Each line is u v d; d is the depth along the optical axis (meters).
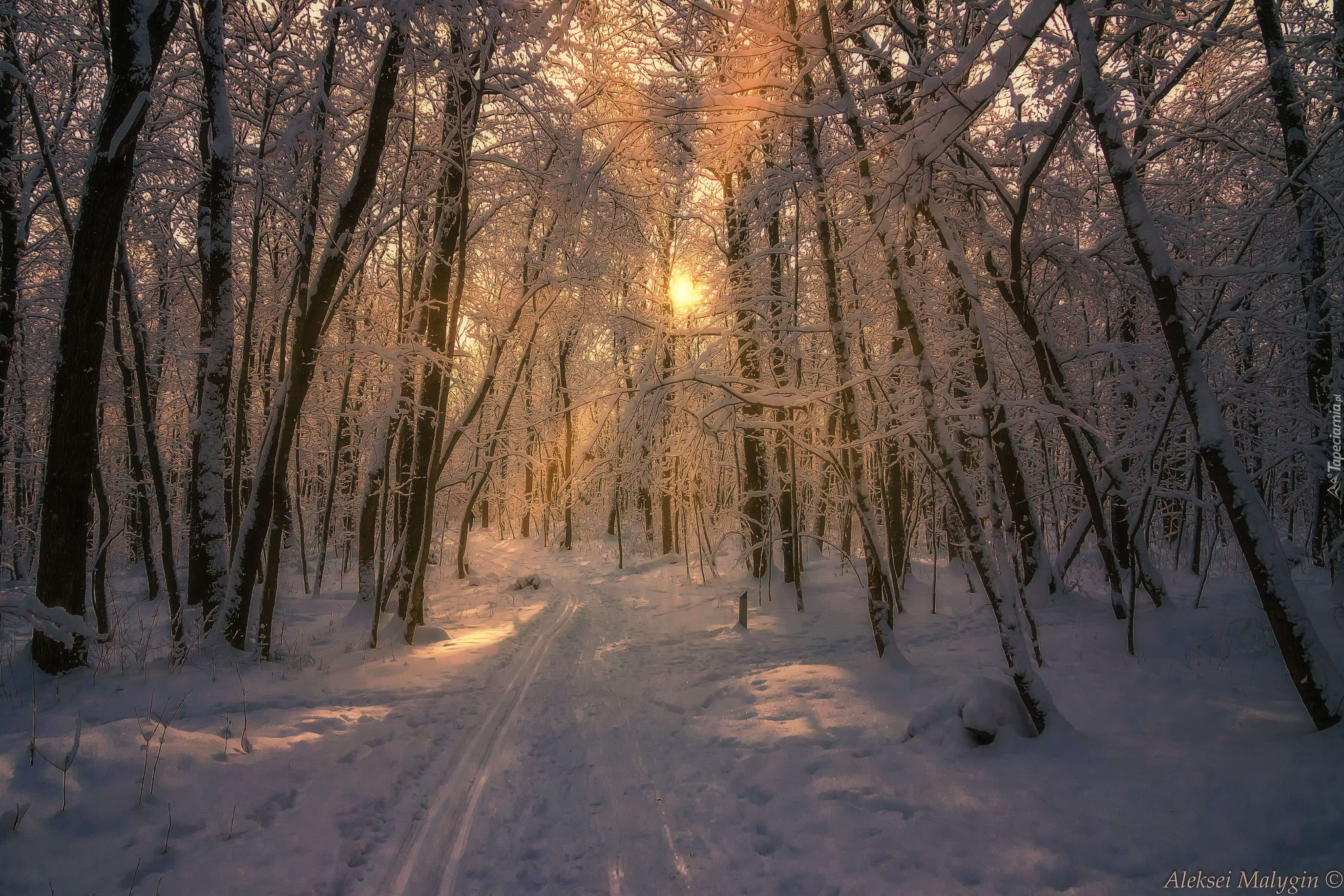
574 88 10.08
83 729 4.87
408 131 11.04
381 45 7.97
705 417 9.52
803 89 7.55
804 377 13.88
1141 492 8.25
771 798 4.61
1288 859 3.16
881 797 4.33
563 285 11.50
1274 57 6.62
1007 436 10.15
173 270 12.88
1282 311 9.30
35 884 3.30
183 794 4.19
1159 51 8.41
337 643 9.99
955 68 4.80
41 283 12.76
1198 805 3.68
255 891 3.48
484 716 6.66
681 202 12.89
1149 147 8.63
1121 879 3.20
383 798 4.70
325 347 8.70
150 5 6.54
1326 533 8.41
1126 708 5.31
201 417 9.05
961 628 9.45
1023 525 10.18
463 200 9.65
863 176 6.79
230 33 9.48
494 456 13.95
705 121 6.82
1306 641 4.34
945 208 8.84
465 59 8.71
